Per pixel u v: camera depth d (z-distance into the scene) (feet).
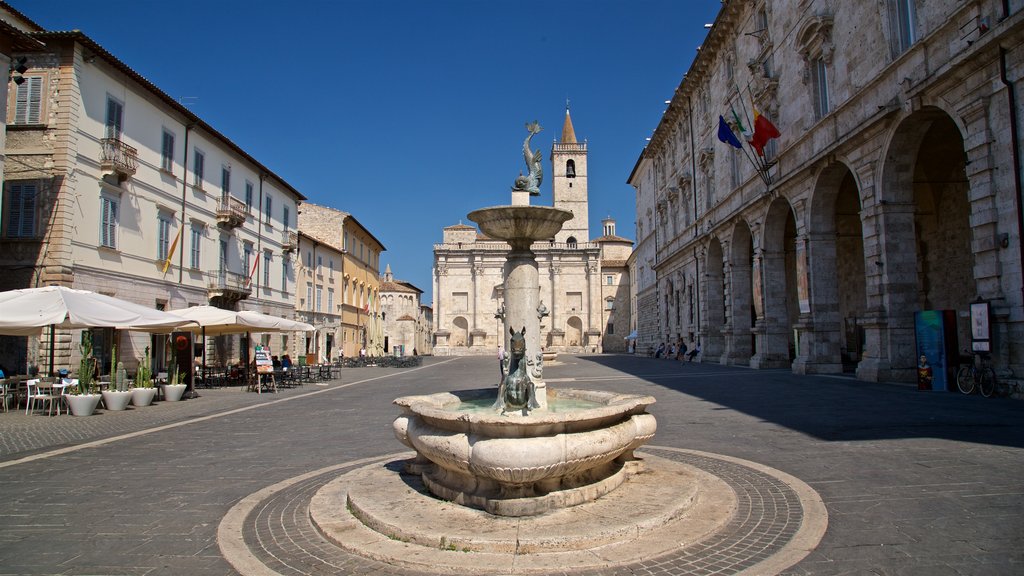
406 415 25.75
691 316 136.46
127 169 83.51
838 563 15.96
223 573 16.76
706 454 29.89
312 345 166.71
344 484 24.93
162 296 94.68
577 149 320.29
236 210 118.83
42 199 73.97
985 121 44.16
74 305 53.16
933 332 51.26
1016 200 41.68
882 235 57.62
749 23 96.02
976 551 16.37
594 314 280.31
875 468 25.46
